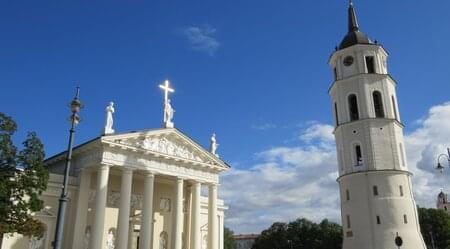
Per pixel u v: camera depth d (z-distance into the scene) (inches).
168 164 1808.6
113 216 1808.6
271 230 4800.7
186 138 1870.1
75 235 1604.3
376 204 2160.4
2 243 1471.5
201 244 2039.9
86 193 1679.4
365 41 2502.5
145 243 1627.7
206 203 2128.4
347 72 2466.8
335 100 2507.4
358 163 2294.5
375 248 2087.8
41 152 1277.1
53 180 1654.8
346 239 2233.0
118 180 1868.8
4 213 1170.0
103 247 1742.1
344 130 2373.3
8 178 1213.7
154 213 1935.3
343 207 2299.5
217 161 1971.0
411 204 2188.7
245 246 6855.3
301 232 4515.3
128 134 1681.8
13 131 1244.5
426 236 3855.8
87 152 1704.0
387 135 2288.4
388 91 2394.2
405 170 2249.0
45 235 1583.4
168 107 1862.7
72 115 927.7
